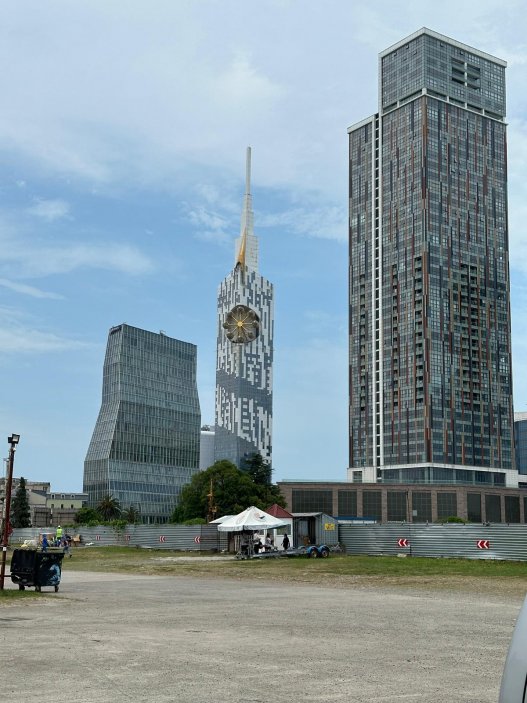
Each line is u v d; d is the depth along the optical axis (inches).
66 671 423.8
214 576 1413.6
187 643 535.8
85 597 944.9
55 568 1021.2
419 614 751.7
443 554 1984.5
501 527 1865.2
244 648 513.3
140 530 2817.4
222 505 4419.3
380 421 7834.6
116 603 863.1
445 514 6368.1
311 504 6176.2
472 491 6491.1
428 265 7691.9
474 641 559.5
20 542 3353.8
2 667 436.5
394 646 530.6
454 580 1269.7
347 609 800.3
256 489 4564.5
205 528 2571.4
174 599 922.1
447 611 783.7
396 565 1660.9
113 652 492.4
